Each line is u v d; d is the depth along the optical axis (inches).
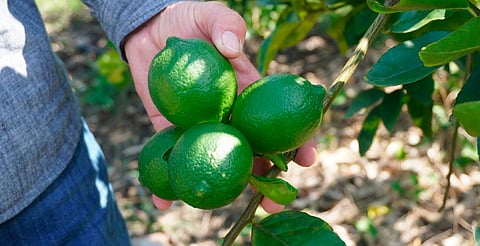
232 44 30.8
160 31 35.7
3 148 34.4
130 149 100.1
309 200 86.4
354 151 94.5
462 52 25.0
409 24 29.9
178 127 27.8
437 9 27.9
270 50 45.2
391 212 82.4
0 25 34.7
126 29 36.3
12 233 36.8
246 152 25.8
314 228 28.0
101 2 37.2
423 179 86.3
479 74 29.1
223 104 26.8
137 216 85.2
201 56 26.8
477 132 24.0
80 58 125.0
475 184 83.7
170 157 26.0
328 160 93.2
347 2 42.8
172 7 35.0
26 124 35.2
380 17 29.8
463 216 79.3
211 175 25.2
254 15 106.4
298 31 44.5
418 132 94.9
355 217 82.5
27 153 35.3
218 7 32.9
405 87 42.7
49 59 37.1
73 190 38.4
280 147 26.4
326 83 109.9
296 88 26.3
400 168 89.4
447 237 77.1
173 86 26.5
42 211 37.2
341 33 48.8
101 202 40.3
